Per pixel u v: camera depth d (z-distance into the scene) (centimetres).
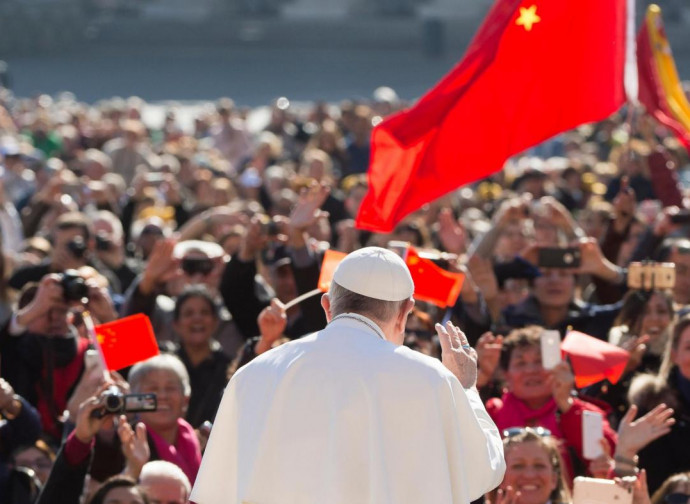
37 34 19762
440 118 2638
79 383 2534
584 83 2738
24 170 6269
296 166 7106
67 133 8019
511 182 6438
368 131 7225
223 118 8119
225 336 3119
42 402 2648
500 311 3250
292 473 1475
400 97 17312
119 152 6894
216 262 3381
